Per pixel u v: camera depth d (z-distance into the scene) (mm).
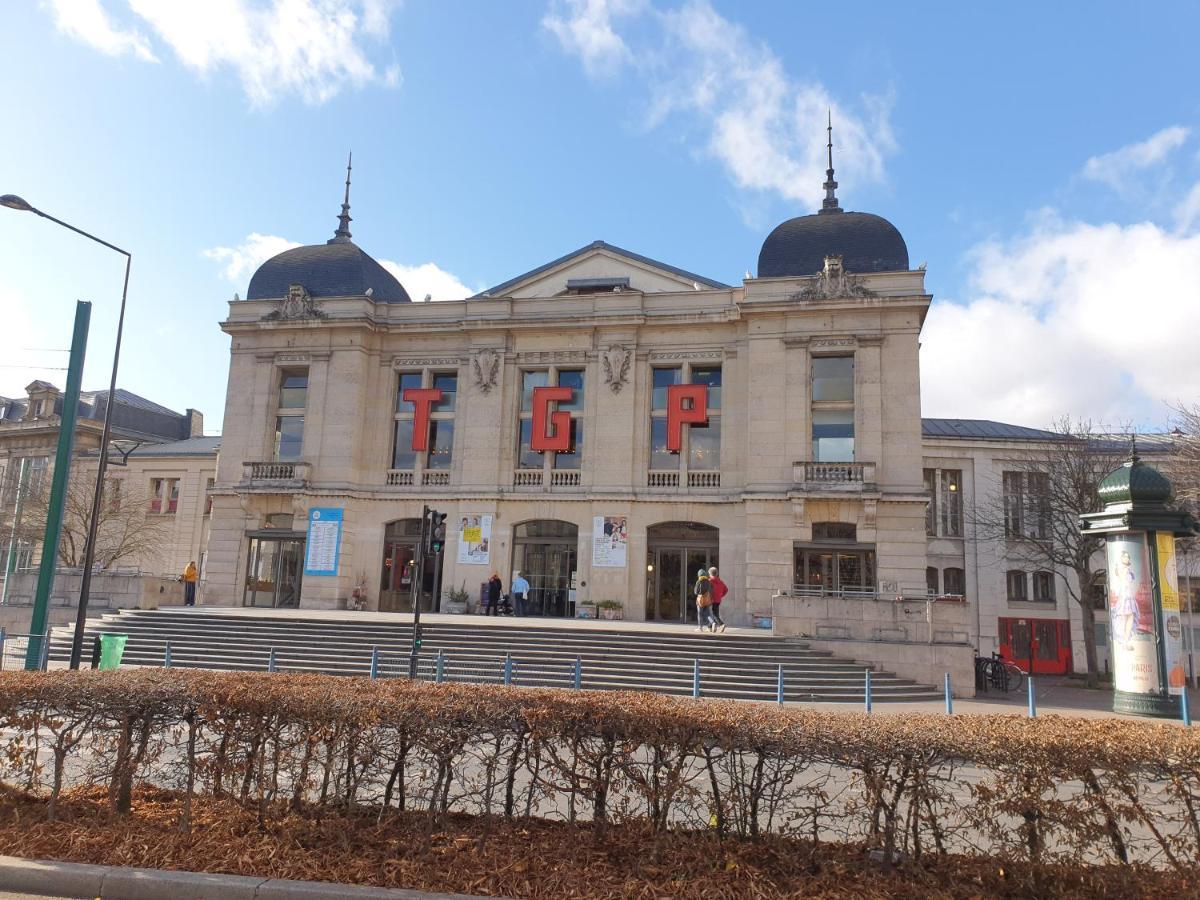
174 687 6746
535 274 38281
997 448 41219
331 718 6406
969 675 22891
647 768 6344
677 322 34438
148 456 52031
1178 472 27859
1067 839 5738
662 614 33031
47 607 18547
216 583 35781
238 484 36188
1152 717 16922
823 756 5887
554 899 5555
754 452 32062
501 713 6328
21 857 6113
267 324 37062
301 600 34844
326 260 38750
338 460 35844
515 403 35844
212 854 6113
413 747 7086
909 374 31484
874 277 32188
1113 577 18062
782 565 31047
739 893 5602
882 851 6102
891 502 30531
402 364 37312
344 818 6590
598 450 34344
